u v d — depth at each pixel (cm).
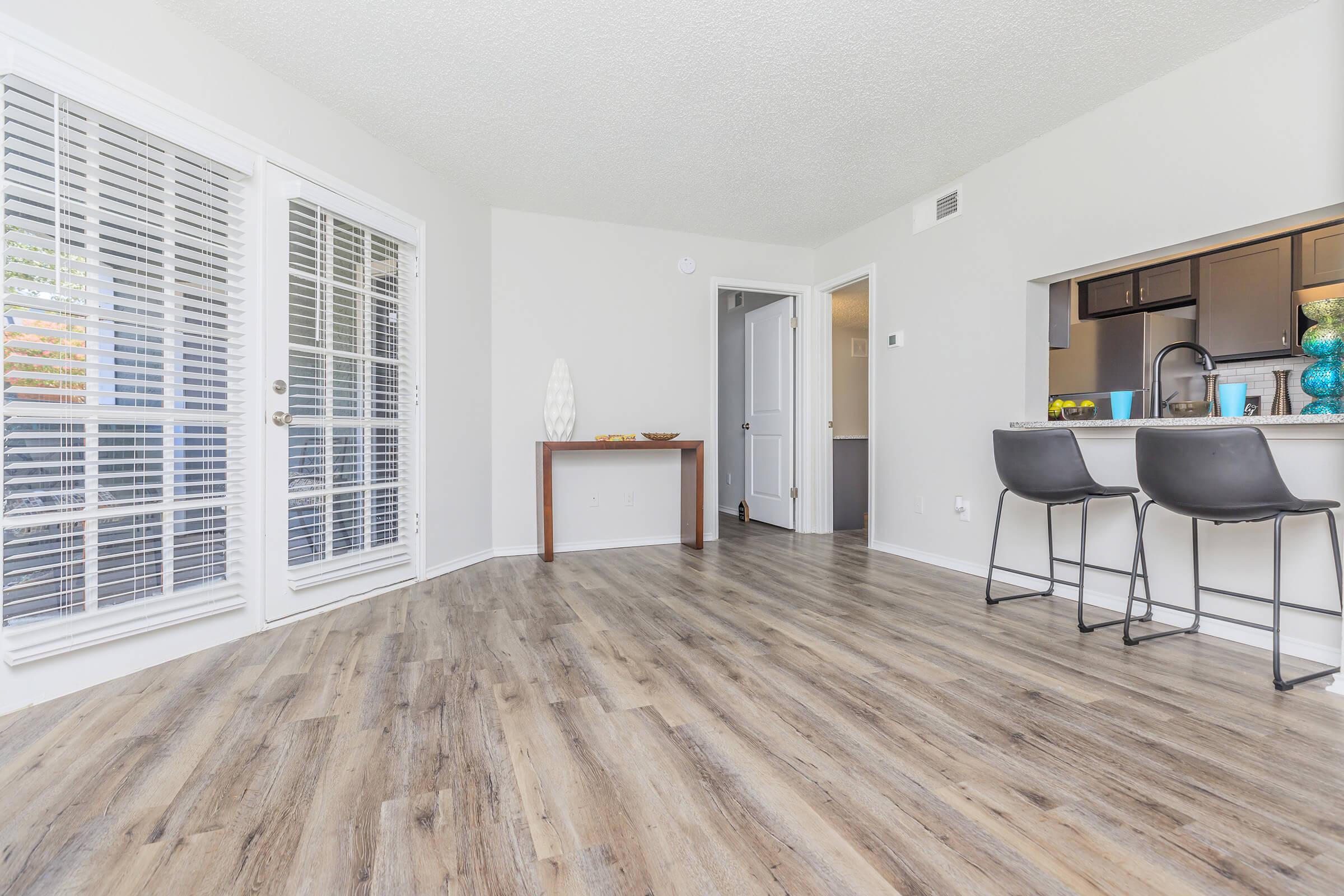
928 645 229
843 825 122
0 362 167
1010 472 273
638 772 141
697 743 155
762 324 537
